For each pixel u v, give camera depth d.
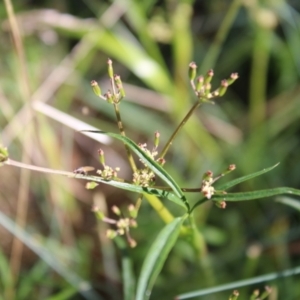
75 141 0.64
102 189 0.61
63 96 0.64
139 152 0.34
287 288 0.50
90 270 0.56
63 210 0.57
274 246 0.54
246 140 0.63
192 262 0.53
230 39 0.70
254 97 0.63
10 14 0.48
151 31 0.64
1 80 0.62
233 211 0.58
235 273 0.53
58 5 0.72
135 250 0.55
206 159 0.61
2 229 0.58
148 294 0.36
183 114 0.60
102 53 0.70
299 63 0.63
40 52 0.67
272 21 0.61
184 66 0.61
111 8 0.61
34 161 0.59
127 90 0.63
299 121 0.62
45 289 0.54
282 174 0.59
